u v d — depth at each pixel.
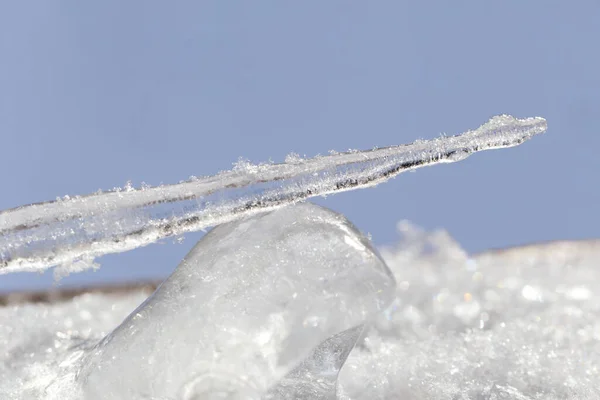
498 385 0.63
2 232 0.57
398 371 0.64
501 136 0.59
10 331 0.68
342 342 0.60
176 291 0.59
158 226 0.58
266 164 0.59
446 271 0.94
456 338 0.69
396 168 0.59
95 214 0.57
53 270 0.58
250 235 0.60
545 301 0.78
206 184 0.58
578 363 0.66
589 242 1.04
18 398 0.61
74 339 0.67
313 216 0.60
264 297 0.59
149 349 0.59
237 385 0.58
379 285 0.59
